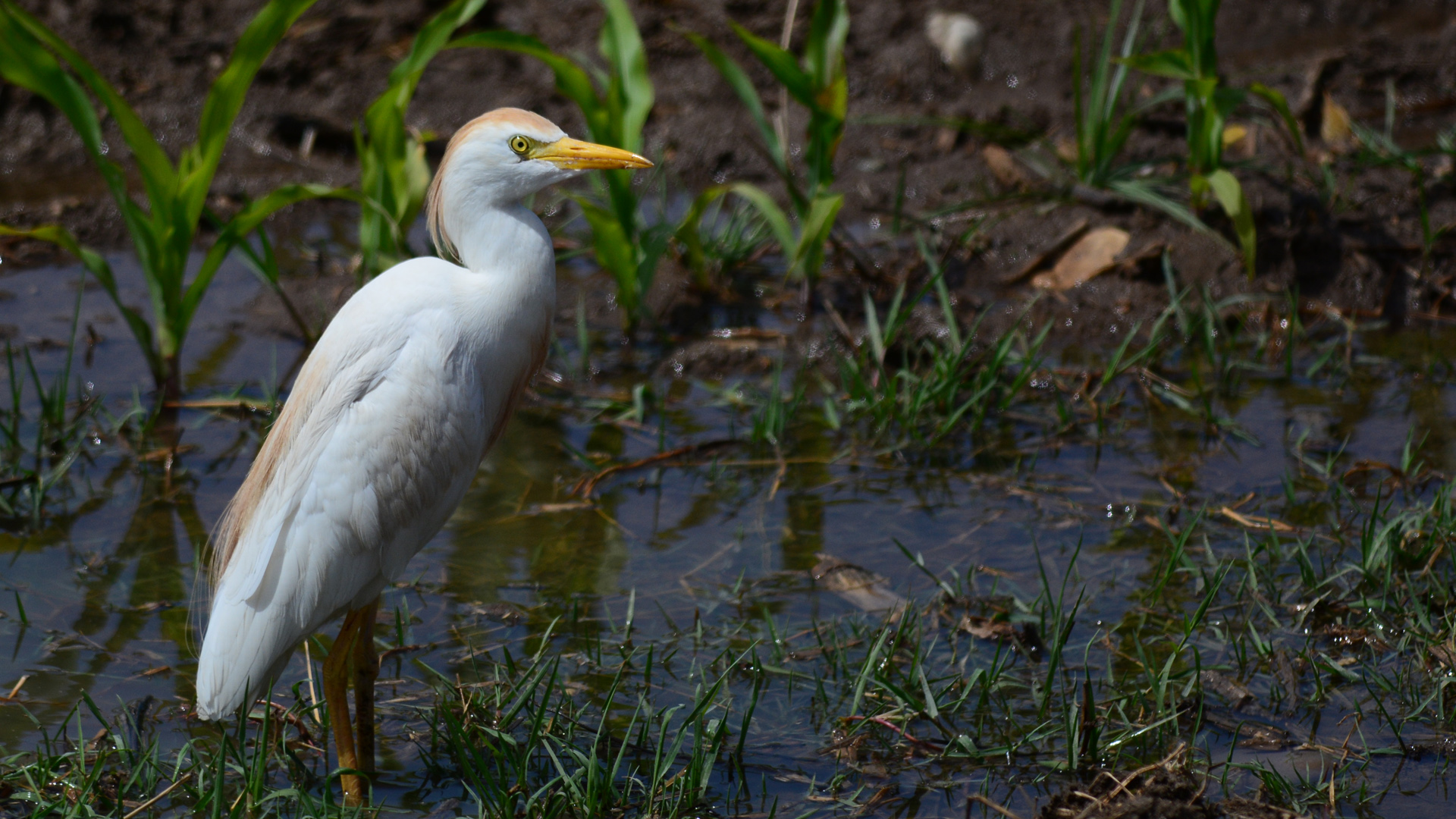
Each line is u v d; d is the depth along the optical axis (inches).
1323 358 459.5
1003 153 584.7
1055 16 733.3
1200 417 436.8
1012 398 434.0
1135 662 315.6
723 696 304.0
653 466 412.8
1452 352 474.3
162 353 431.5
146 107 636.7
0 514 376.5
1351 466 401.7
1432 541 340.8
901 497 395.9
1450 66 674.8
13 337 473.4
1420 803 265.0
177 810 264.1
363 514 268.8
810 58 484.4
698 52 697.0
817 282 518.3
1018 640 322.3
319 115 636.7
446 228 290.7
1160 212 527.8
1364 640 315.9
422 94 653.3
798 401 432.8
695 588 350.3
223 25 705.0
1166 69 482.9
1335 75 669.3
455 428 278.2
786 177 493.4
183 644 323.3
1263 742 284.5
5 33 383.9
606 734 286.7
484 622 334.3
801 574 356.5
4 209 551.2
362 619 279.1
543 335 297.1
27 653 316.2
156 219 415.5
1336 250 512.4
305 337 475.8
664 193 557.9
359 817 256.5
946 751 281.1
